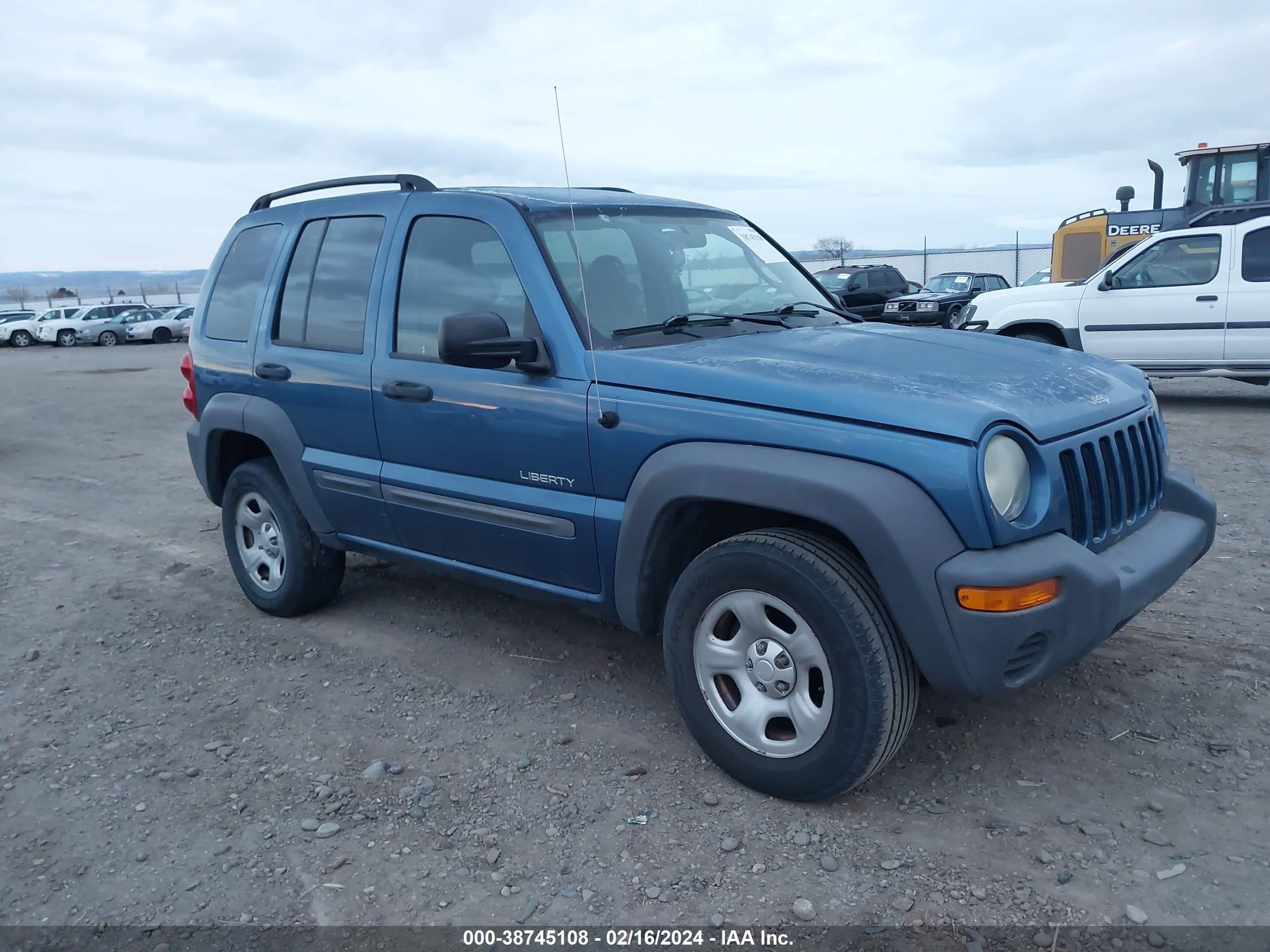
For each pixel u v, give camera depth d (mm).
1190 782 3178
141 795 3365
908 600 2748
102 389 17641
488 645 4539
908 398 2867
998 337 3883
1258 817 2971
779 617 3076
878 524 2734
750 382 3074
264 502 4855
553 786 3312
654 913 2676
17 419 13562
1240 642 4195
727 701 3246
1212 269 10016
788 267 4629
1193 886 2678
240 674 4328
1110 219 15195
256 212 5000
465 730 3736
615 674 4188
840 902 2678
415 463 3986
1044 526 2857
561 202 3945
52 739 3787
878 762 2932
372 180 4383
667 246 4082
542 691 4039
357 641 4641
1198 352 10117
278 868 2932
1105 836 2912
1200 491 3596
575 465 3443
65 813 3270
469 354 3342
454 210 3936
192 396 5113
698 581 3184
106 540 6711
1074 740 3465
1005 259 32000
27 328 36688
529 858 2930
